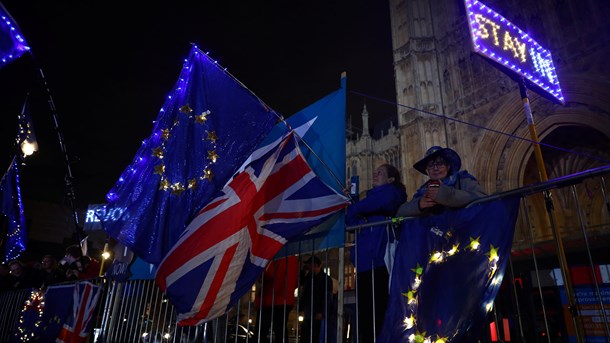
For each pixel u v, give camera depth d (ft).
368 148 173.06
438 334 11.35
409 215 15.03
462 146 94.12
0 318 29.99
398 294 12.91
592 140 75.31
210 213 16.97
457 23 107.04
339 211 17.15
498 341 14.29
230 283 15.71
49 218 86.74
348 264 67.77
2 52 16.76
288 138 18.67
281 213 17.24
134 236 18.26
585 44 73.10
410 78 114.93
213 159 18.74
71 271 30.14
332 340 20.20
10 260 34.32
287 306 20.17
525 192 12.25
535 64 28.58
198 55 21.40
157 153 19.88
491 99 90.17
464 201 13.08
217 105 19.86
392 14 130.31
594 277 10.89
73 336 22.74
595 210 72.43
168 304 20.72
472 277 11.66
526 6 86.17
